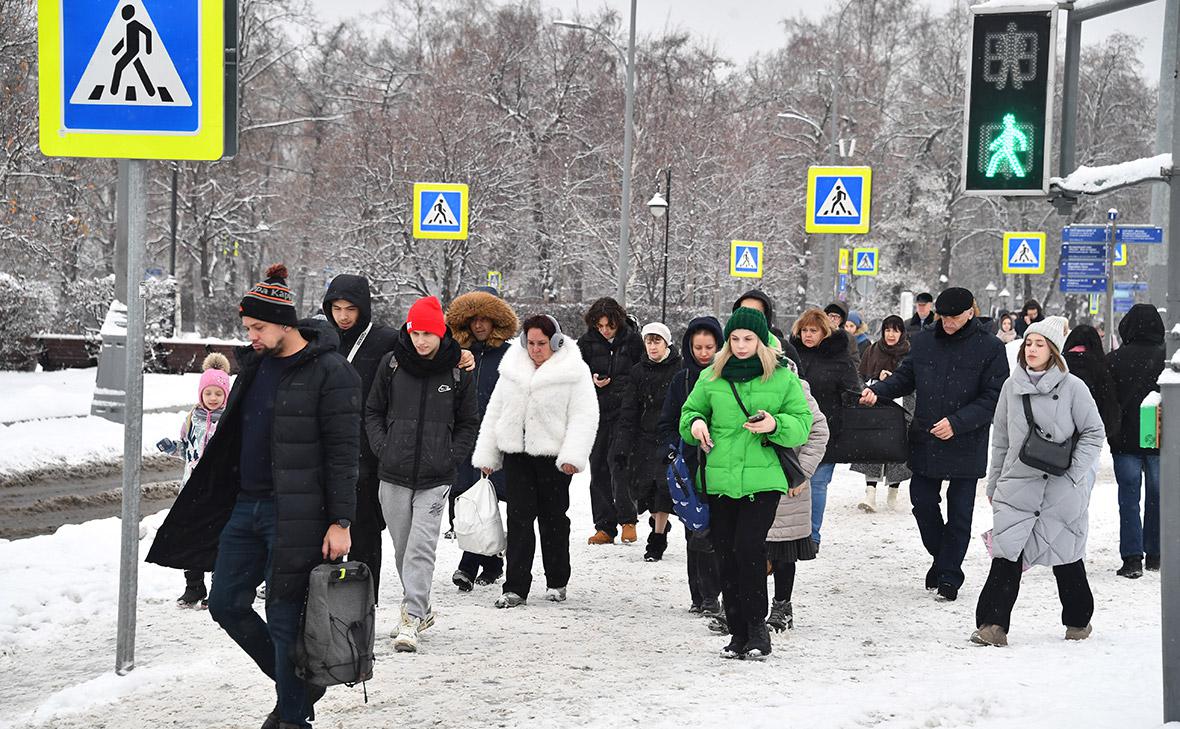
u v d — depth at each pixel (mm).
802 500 8359
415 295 45500
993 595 8086
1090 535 12797
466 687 6828
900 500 15531
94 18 7012
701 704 6359
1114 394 10500
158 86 7031
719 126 49406
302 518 5656
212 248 61094
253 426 5766
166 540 5961
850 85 65750
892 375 10266
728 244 45250
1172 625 5367
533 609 9117
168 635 8156
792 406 7391
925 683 6762
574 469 9078
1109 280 25031
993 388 9766
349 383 5746
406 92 59844
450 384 8062
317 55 64562
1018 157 9742
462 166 45125
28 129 26625
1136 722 5668
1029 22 9695
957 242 69562
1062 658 7422
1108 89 65250
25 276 31703
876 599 9703
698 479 7430
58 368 30781
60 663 7555
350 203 46406
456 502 9406
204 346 31922
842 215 25188
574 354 9297
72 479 16094
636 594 9789
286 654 5699
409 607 7875
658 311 42781
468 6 60656
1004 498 8125
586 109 54312
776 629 8438
